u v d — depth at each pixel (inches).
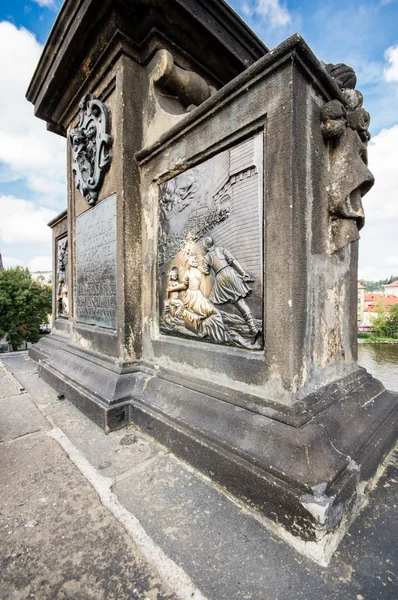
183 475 61.5
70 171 143.9
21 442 76.1
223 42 105.8
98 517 50.6
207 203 75.2
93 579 39.7
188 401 71.2
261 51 119.6
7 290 729.0
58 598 37.1
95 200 114.8
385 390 82.1
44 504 53.8
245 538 46.1
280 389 57.9
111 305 103.4
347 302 77.7
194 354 77.6
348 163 63.5
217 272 71.7
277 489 47.3
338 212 64.7
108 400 82.4
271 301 59.2
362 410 67.4
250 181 64.1
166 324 89.7
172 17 92.4
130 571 40.9
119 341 95.7
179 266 84.3
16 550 44.2
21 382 131.5
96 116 107.6
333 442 54.6
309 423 54.5
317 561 42.0
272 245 58.7
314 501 43.3
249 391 63.6
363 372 82.0
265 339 61.0
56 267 199.2
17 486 58.9
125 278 94.2
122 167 94.3
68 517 50.6
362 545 44.6
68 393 104.0
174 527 48.4
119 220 96.4
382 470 62.1
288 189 55.5
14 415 93.4
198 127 75.5
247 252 65.0
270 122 58.5
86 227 123.4
